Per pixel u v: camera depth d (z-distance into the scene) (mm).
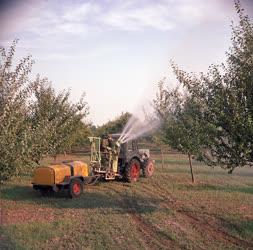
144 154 22734
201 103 10625
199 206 14461
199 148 11398
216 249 9484
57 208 14062
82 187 16656
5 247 9266
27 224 11531
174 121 18531
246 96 9883
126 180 20703
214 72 10445
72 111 24391
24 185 19094
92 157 19750
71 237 10266
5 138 12320
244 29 10070
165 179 21969
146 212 13305
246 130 9625
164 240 10180
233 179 22688
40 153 15484
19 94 13016
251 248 9656
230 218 12641
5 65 12625
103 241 9938
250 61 9672
